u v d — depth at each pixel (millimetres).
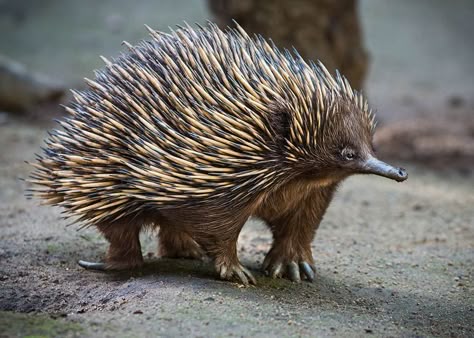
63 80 36469
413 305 12547
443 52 48375
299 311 11234
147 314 10586
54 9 47719
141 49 12031
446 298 12984
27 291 12586
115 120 11578
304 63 11602
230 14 27250
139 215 12508
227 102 10922
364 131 11523
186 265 13852
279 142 11258
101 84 12109
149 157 11234
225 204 11406
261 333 10016
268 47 11711
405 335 10727
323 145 11344
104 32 44688
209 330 10000
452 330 11484
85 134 11898
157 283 12250
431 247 16469
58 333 9562
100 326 9961
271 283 12836
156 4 49594
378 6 54844
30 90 29734
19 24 45281
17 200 18516
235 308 10953
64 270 13648
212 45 11500
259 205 12000
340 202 20781
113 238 13070
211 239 11953
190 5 49531
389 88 41344
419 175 25984
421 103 38562
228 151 10961
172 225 12430
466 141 30828
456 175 26391
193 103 11008
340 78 11883
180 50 11492
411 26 51812
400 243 16844
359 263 14852
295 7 27469
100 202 12125
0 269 13586
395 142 29797
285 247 13164
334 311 11578
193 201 11367
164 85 11312
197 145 10938
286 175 11547
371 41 48656
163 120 11164
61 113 29656
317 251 15594
